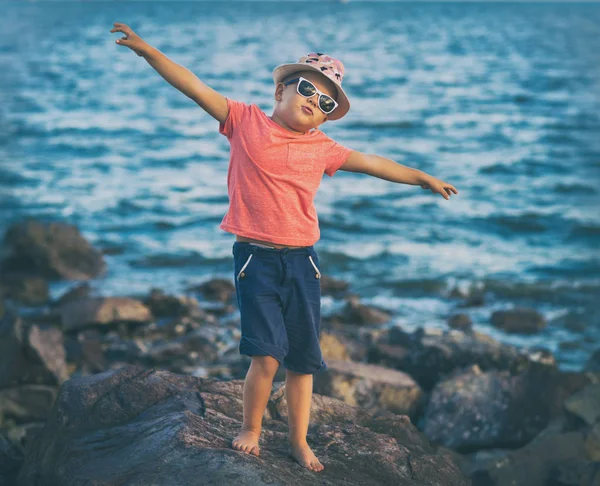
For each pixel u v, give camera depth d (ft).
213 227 57.98
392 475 12.03
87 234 55.01
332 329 35.96
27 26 499.51
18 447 15.55
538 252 52.95
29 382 23.84
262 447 12.12
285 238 11.50
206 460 10.75
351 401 22.75
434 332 31.37
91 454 11.53
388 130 116.78
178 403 12.93
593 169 86.43
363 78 206.08
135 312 35.70
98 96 156.76
